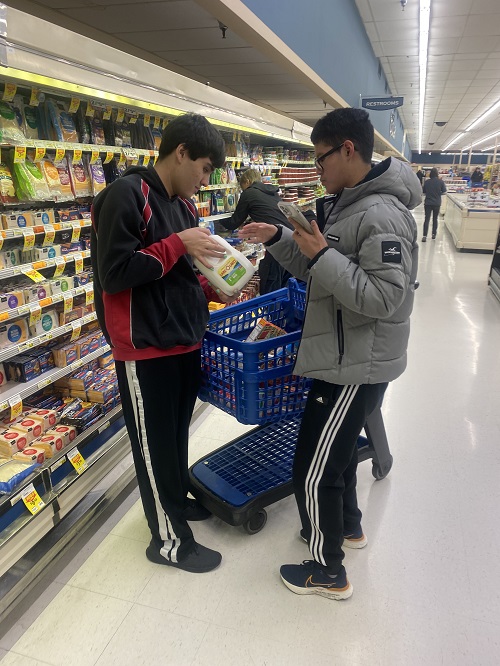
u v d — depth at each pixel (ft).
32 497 5.55
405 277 4.33
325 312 4.78
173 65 14.46
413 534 6.61
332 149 4.54
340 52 23.70
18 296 6.00
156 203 4.85
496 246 21.09
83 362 7.32
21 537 5.32
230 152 13.58
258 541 6.55
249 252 14.67
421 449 8.67
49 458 6.05
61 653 4.97
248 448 7.80
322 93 19.34
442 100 59.52
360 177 4.66
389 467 7.79
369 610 5.43
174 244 4.66
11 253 6.17
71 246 7.11
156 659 4.89
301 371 5.01
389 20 29.30
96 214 4.80
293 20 15.11
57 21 10.37
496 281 19.65
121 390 5.48
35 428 6.25
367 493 7.48
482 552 6.28
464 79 46.57
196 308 5.34
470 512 7.03
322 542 5.37
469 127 91.04
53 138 6.47
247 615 5.38
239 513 6.32
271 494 6.61
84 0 9.29
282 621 5.30
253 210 13.01
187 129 4.66
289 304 7.64
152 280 4.66
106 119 7.53
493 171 61.77
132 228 4.50
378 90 40.34
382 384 5.20
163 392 5.26
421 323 15.97
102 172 7.38
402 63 40.11
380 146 47.39
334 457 5.04
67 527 6.53
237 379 5.76
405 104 62.39
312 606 5.49
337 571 5.54
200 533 6.72
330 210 5.19
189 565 5.99
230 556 6.28
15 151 5.66
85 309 7.34
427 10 26.30
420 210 69.72
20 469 5.63
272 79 16.43
